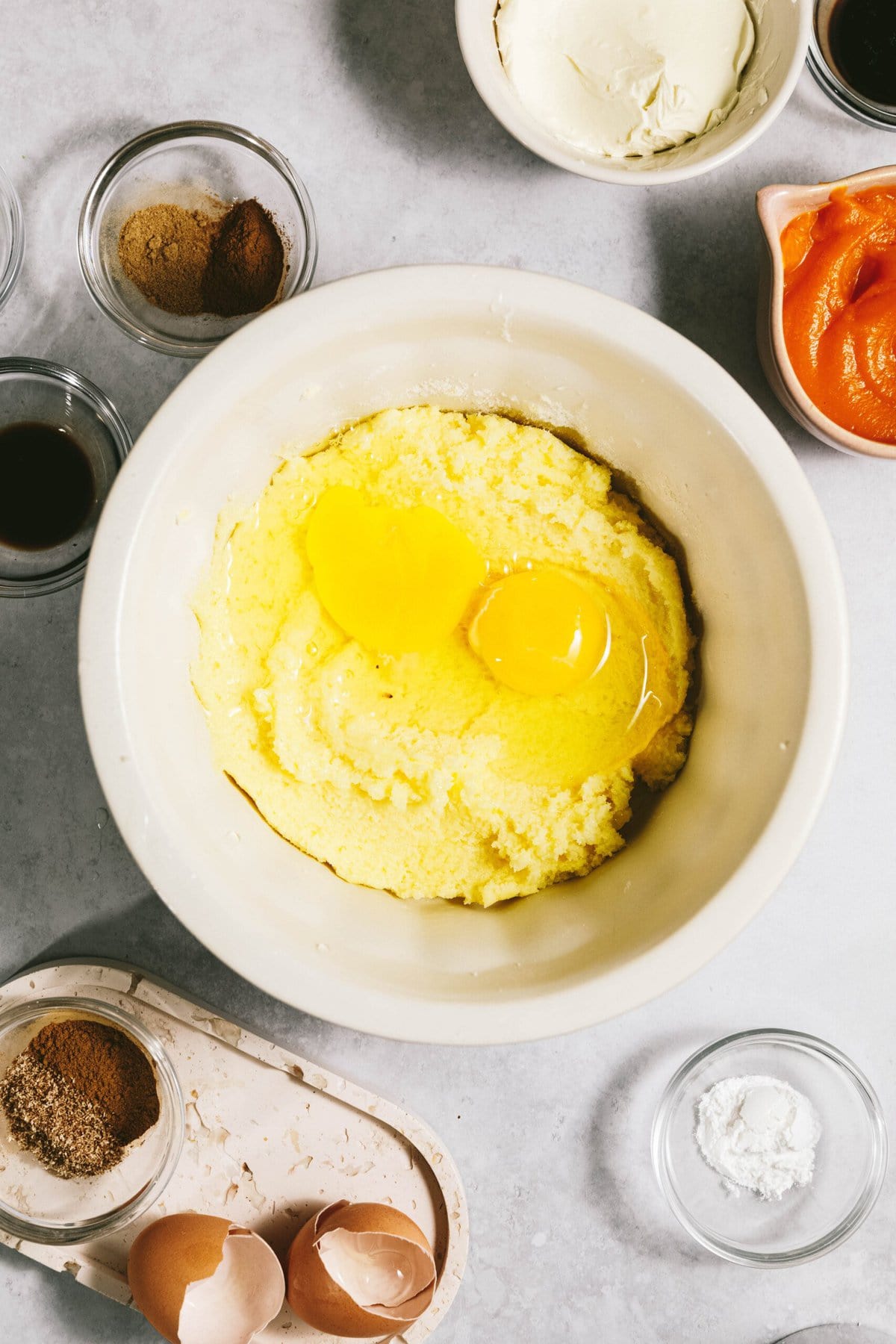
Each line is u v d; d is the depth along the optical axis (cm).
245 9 66
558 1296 68
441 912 63
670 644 63
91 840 66
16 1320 67
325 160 66
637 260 66
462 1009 59
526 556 63
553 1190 67
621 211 66
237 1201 66
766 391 67
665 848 62
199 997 67
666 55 63
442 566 62
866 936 67
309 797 63
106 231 66
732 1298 68
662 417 60
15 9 66
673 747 63
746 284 66
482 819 62
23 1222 66
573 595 62
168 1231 64
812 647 59
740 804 60
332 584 62
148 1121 66
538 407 62
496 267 59
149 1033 65
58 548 66
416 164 66
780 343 62
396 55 66
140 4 66
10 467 66
